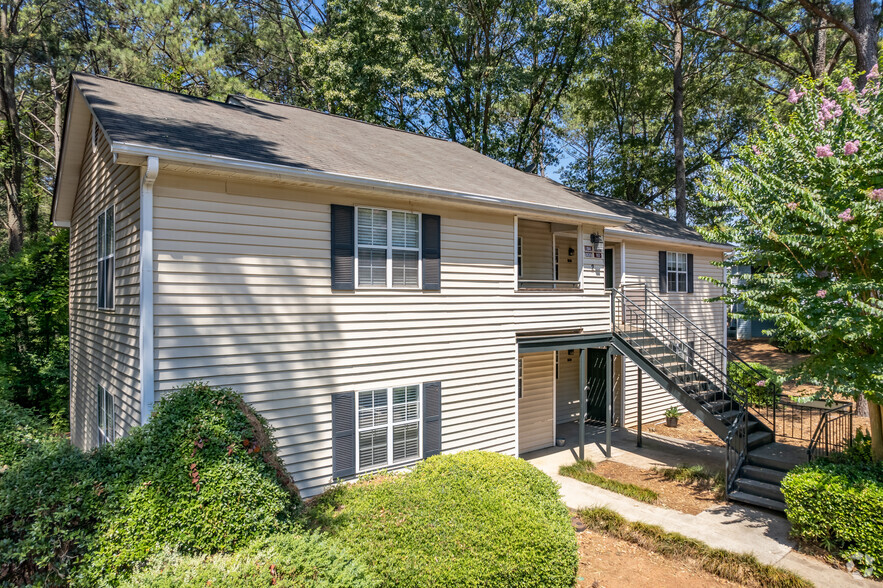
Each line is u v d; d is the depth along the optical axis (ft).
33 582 13.43
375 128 43.93
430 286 30.04
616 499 29.04
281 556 13.48
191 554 14.84
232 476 16.22
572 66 82.17
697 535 24.31
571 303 38.29
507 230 34.27
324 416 26.02
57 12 72.18
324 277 26.11
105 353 28.78
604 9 70.64
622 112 93.86
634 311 44.09
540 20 73.61
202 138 24.25
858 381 22.85
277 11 87.86
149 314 21.17
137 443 16.62
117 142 19.63
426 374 29.94
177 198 22.06
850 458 25.02
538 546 15.83
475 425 32.32
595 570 21.15
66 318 54.65
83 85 28.48
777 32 63.52
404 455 28.99
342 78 68.59
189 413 17.34
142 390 20.99
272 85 89.86
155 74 63.21
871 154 22.49
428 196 28.50
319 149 29.32
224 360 23.08
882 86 24.43
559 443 41.93
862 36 45.21
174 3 65.87
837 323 21.68
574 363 51.26
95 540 14.15
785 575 19.99
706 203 28.91
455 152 46.09
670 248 53.06
